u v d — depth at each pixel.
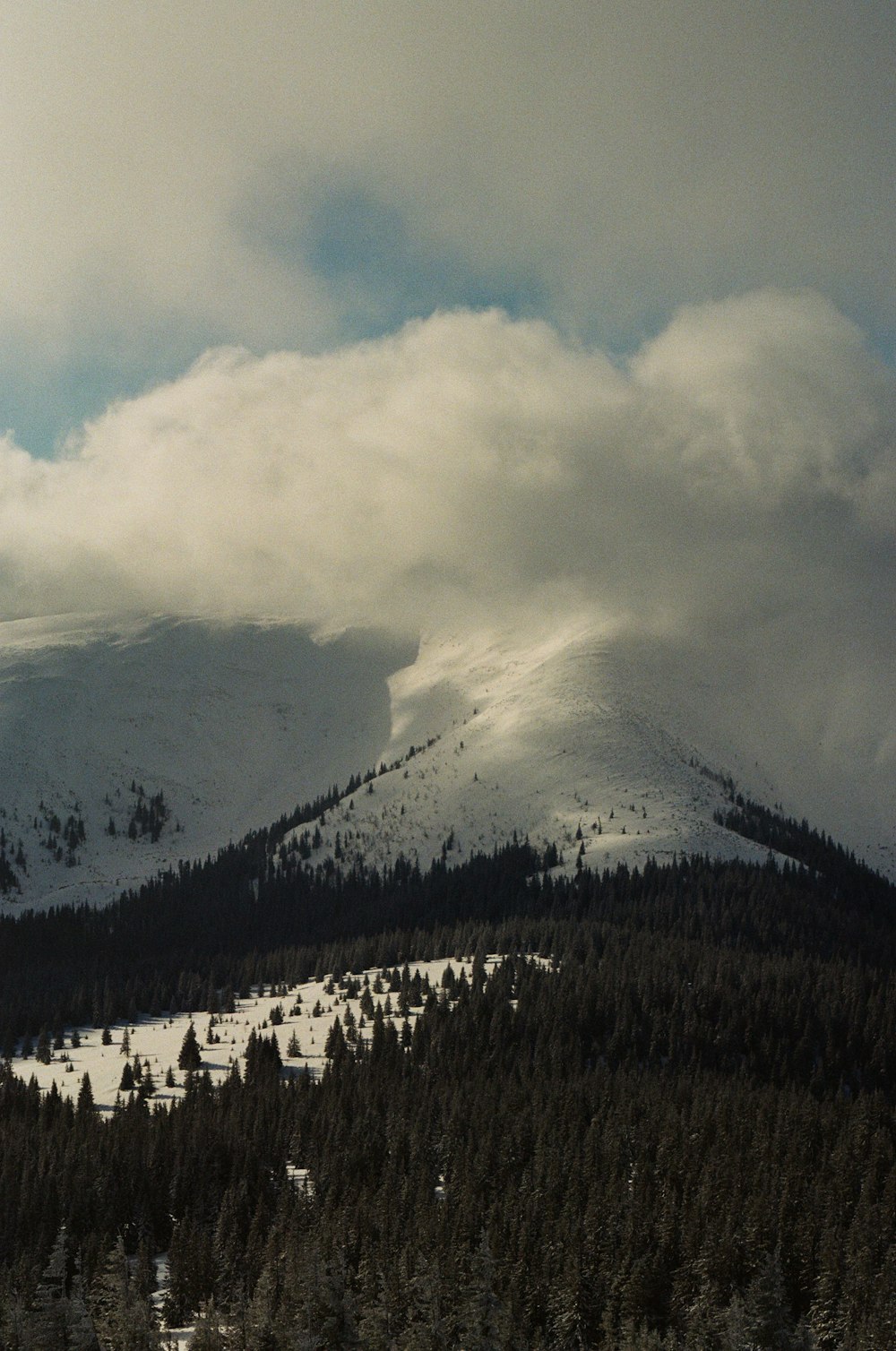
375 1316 158.50
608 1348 154.12
